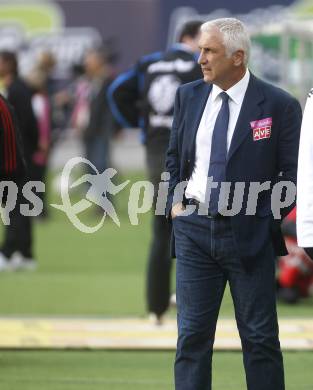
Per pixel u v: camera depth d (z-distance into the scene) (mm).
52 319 27406
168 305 26344
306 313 28953
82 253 41125
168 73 25141
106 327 26109
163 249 25812
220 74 16891
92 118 50219
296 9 66375
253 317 17016
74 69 57375
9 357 23141
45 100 46062
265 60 45219
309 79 40875
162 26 69375
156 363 22750
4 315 28312
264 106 16953
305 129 16031
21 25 69625
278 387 17047
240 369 22125
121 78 26281
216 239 16984
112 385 20766
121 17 69375
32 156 37281
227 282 17594
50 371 21875
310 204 15938
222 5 68062
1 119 18500
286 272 30156
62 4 69375
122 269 37250
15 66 36000
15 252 36656
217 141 16984
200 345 17281
